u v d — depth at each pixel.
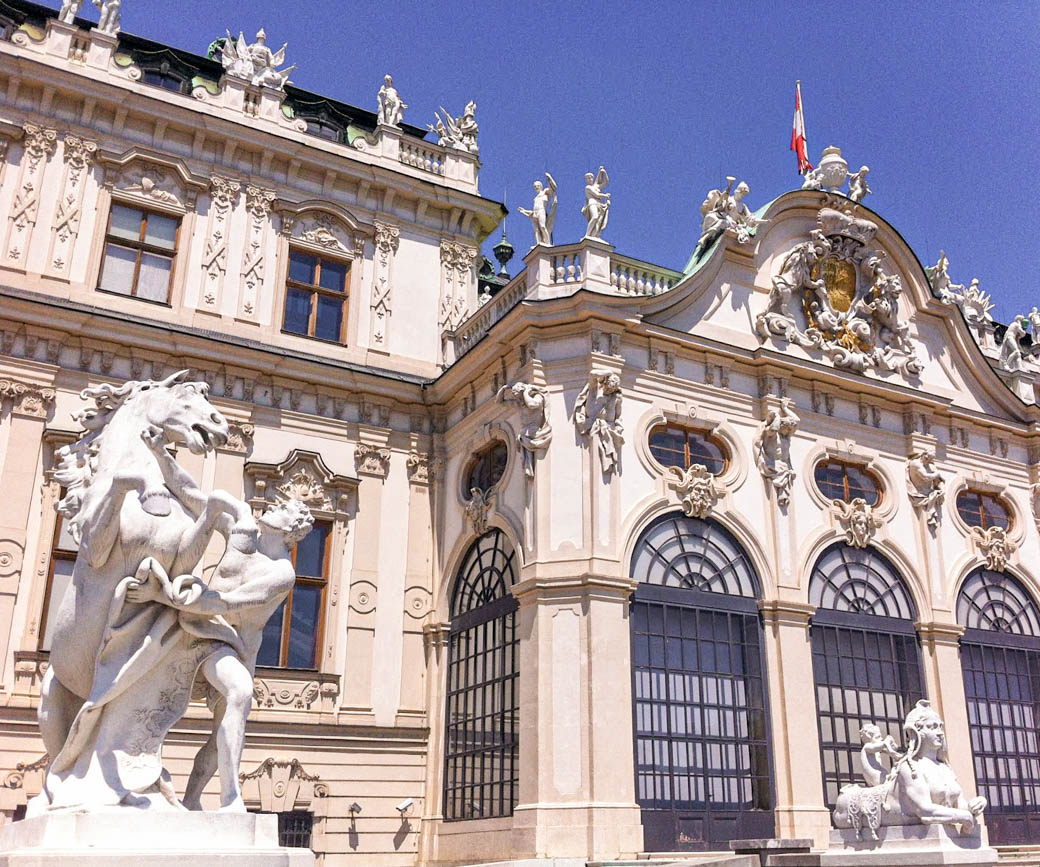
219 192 24.28
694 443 22.34
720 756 20.16
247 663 8.06
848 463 24.31
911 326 26.72
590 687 18.77
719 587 21.41
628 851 17.91
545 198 23.09
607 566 19.70
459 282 26.89
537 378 21.06
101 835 6.83
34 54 23.16
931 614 23.95
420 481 24.42
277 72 26.66
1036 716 25.48
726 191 24.50
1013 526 26.98
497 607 21.34
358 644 22.52
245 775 20.41
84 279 22.25
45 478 20.42
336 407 23.98
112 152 23.23
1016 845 23.47
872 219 26.42
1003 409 27.84
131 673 7.50
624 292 22.70
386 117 27.44
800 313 24.92
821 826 20.25
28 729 18.97
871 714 22.55
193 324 23.14
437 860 21.36
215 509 8.01
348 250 25.66
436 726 22.44
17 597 19.62
